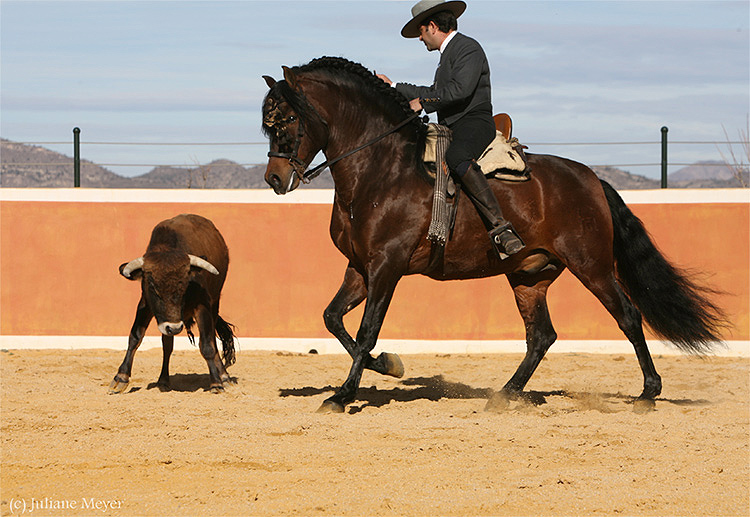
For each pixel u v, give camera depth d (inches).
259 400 454.0
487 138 409.4
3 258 807.1
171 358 717.3
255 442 345.1
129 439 351.6
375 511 261.6
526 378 442.9
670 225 788.0
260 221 804.0
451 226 406.0
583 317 791.1
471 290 793.6
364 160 403.5
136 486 290.8
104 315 807.1
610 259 427.8
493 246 415.5
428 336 794.2
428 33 415.8
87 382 541.6
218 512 261.3
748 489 283.9
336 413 401.4
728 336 778.2
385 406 439.2
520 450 334.0
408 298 796.0
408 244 402.3
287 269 802.2
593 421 390.6
